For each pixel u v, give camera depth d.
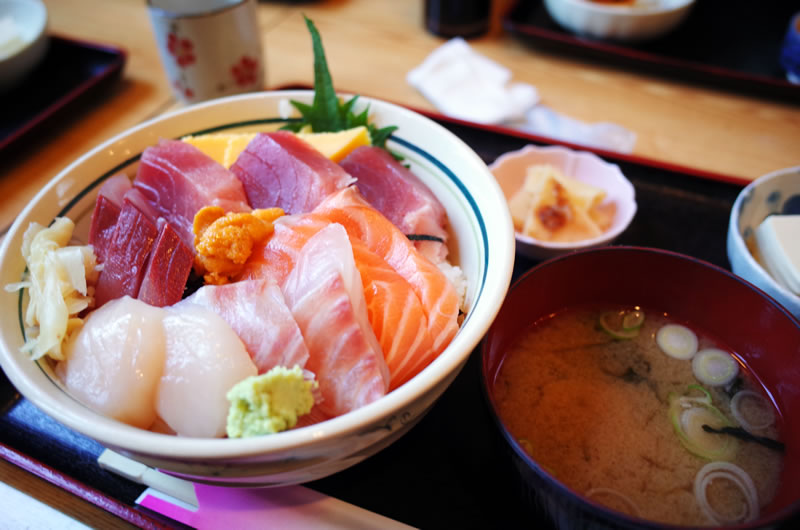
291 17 0.51
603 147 0.37
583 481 0.20
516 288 0.22
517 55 0.47
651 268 0.23
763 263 0.27
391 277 0.21
